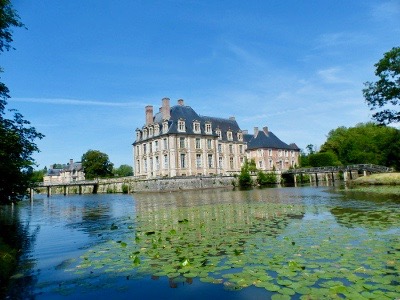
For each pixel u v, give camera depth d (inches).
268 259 270.8
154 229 469.1
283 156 3299.7
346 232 368.5
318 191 1229.7
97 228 528.7
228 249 315.0
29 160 581.9
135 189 2218.3
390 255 265.3
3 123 560.4
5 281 259.3
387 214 492.4
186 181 2149.4
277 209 644.7
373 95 1355.8
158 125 2468.0
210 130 2605.8
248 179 2432.3
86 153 3548.2
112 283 239.0
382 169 1925.4
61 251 365.7
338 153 3267.7
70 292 226.5
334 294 191.0
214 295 205.3
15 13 515.2
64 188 2787.9
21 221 698.8
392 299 179.3
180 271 252.2
